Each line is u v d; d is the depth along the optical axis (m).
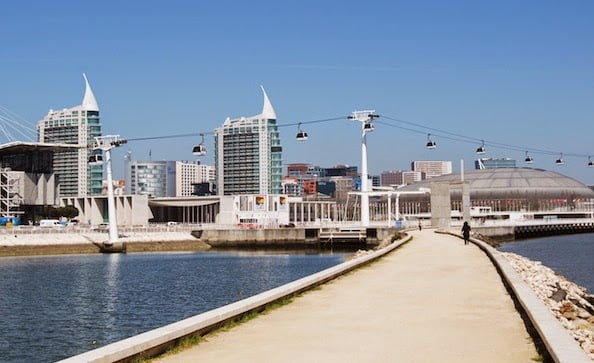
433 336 18.08
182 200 190.00
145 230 144.12
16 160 173.75
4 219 155.00
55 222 157.25
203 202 188.38
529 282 33.19
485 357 15.54
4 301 56.88
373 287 29.33
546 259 97.69
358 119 141.62
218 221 187.75
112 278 77.50
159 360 15.59
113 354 14.36
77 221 182.75
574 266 85.19
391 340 17.59
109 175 132.38
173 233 143.12
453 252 53.56
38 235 125.50
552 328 16.34
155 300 56.69
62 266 96.31
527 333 18.44
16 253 121.19
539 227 186.88
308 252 134.50
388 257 48.16
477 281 31.75
